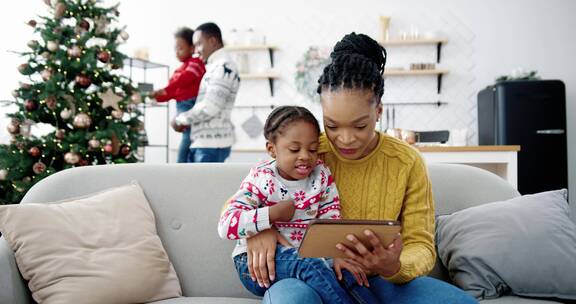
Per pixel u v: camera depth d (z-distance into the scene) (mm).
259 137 5227
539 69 4898
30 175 2814
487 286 1300
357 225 830
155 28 5289
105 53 2932
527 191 4117
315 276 1009
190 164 1667
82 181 1607
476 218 1413
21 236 1316
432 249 1063
